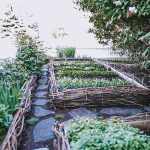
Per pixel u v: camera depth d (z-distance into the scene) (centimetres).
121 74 747
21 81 605
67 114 451
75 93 486
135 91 503
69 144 281
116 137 260
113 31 823
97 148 248
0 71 576
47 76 812
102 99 490
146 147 250
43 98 549
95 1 571
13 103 421
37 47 894
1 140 340
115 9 477
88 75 771
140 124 341
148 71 813
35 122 412
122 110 474
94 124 305
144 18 498
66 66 932
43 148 329
